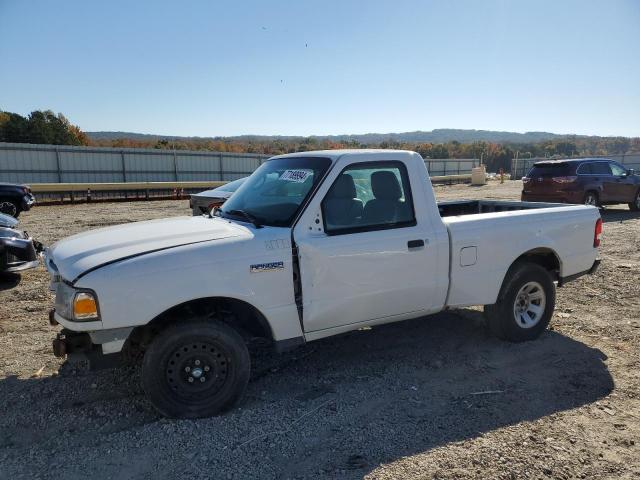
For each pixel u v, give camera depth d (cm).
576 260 534
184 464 302
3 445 324
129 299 325
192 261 342
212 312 371
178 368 347
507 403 378
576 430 340
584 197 1561
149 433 335
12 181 3159
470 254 455
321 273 383
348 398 387
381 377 425
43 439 330
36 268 845
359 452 314
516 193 2695
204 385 356
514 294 489
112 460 306
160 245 352
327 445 322
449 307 456
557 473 292
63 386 408
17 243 723
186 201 2642
